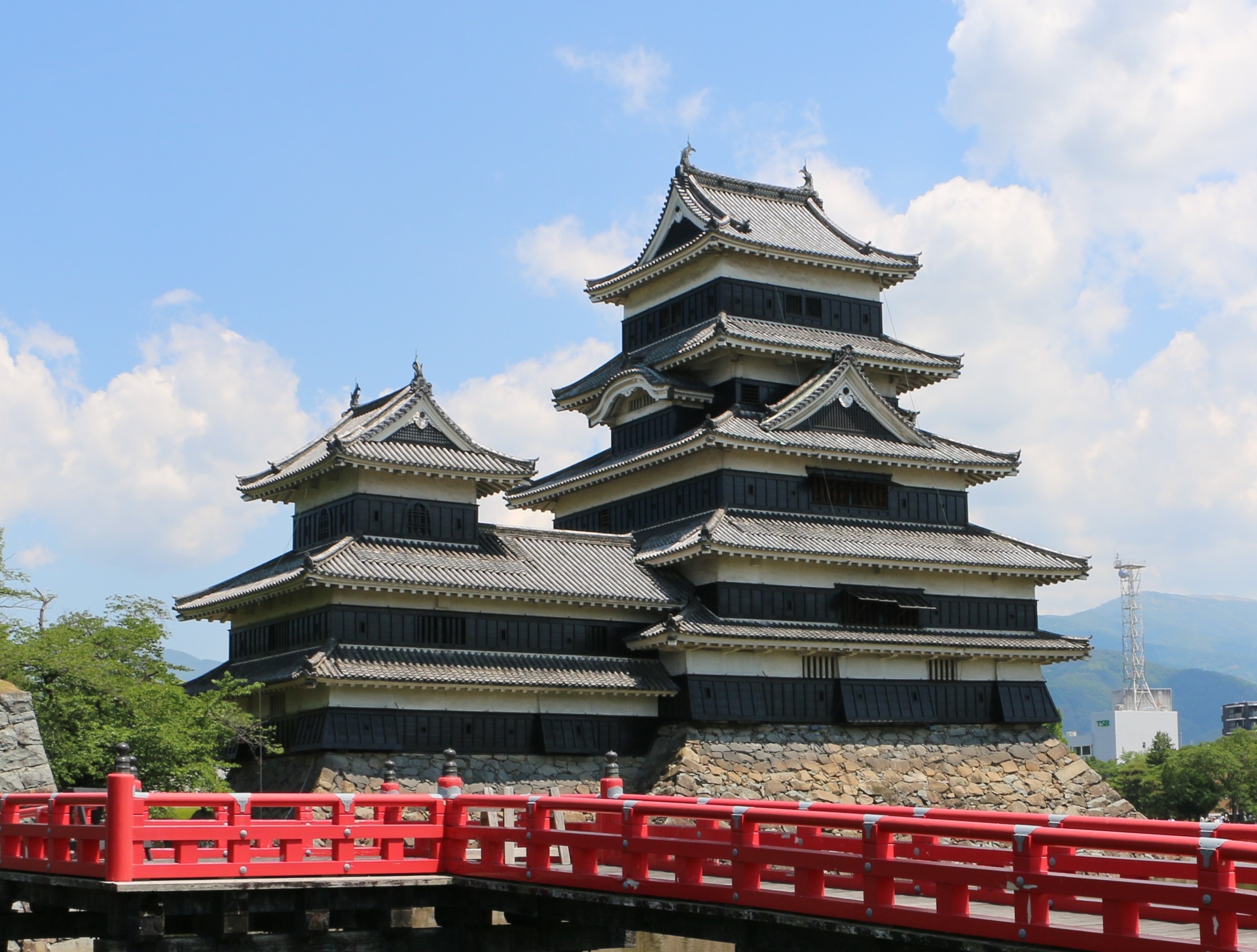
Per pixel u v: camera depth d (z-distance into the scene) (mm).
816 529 72438
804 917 24469
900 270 81750
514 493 85938
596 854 30062
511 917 34312
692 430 75062
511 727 64375
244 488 71812
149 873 29172
